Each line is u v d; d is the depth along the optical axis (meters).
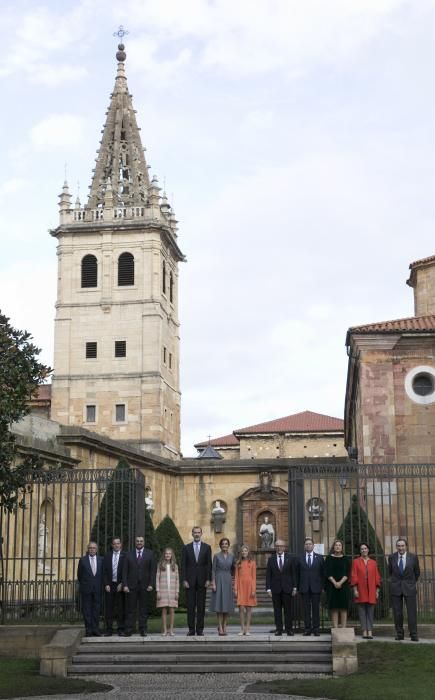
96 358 84.38
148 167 92.81
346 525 26.80
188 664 19.58
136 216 87.31
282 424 98.69
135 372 83.56
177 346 92.75
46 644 20.27
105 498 24.64
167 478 57.69
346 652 19.00
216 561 21.48
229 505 58.78
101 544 28.30
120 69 95.06
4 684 18.06
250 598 21.44
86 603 21.42
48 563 37.44
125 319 84.62
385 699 15.89
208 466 59.03
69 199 87.81
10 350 24.17
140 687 17.61
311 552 21.67
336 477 25.69
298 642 20.22
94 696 16.56
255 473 58.91
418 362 37.78
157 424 82.44
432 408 37.41
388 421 37.31
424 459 36.97
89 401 83.62
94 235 86.50
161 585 21.73
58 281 86.38
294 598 23.53
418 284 46.72
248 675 18.86
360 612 21.73
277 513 58.22
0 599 24.22
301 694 16.56
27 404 25.12
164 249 88.81
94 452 46.25
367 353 38.00
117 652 20.20
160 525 47.22
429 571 34.88
